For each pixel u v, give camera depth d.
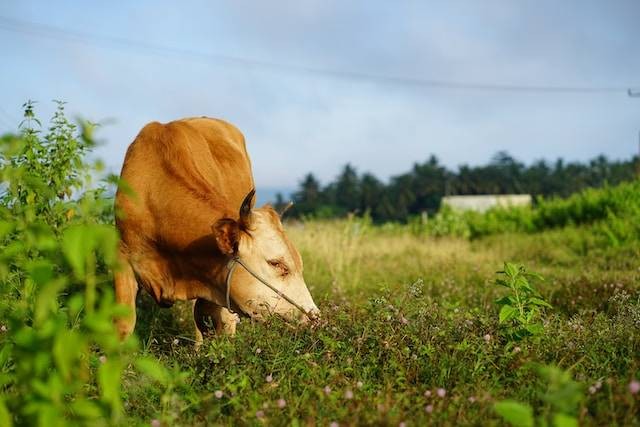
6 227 2.86
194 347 4.83
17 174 3.29
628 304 5.21
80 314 4.57
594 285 8.00
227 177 5.73
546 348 4.20
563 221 20.30
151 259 5.28
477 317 4.87
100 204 3.14
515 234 19.67
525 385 3.71
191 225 4.98
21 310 3.40
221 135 6.22
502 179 130.88
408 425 3.14
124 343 2.70
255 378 3.83
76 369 2.94
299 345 4.32
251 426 3.29
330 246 12.05
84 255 2.42
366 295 8.50
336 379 3.78
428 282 9.54
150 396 3.85
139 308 6.85
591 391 3.36
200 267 5.09
